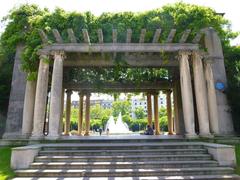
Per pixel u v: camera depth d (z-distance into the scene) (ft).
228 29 88.43
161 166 36.04
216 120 61.26
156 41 63.67
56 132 55.77
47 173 33.83
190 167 36.09
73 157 38.40
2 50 77.92
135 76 93.56
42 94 58.95
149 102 106.42
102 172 33.73
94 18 66.23
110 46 63.36
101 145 43.37
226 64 75.72
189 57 66.59
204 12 65.57
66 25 64.49
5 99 72.69
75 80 92.43
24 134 59.41
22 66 62.85
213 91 63.05
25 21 70.85
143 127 254.68
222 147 37.83
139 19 65.87
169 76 93.61
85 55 69.15
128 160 38.06
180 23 64.49
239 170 35.91
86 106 103.96
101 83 94.22
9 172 35.22
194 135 55.72
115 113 315.17
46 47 61.82
